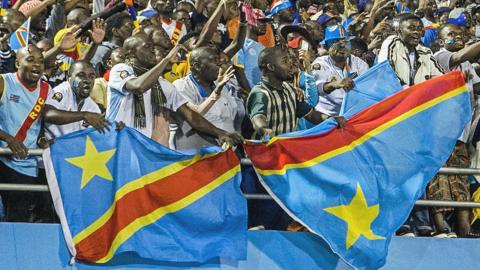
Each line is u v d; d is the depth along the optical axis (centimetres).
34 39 1614
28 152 1275
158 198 1294
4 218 1340
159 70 1309
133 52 1366
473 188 1566
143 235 1280
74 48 1570
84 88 1352
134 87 1307
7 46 1439
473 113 1612
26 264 1262
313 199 1354
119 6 1494
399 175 1402
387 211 1388
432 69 1576
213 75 1403
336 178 1368
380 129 1409
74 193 1270
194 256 1291
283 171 1350
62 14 1736
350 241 1353
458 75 1452
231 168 1334
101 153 1288
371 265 1360
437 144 1427
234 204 1325
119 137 1295
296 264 1359
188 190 1307
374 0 2161
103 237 1271
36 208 1356
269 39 1748
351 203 1370
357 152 1391
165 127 1362
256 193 1405
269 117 1402
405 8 2231
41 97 1320
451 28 1700
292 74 1422
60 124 1309
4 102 1303
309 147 1370
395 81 1518
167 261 1293
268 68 1415
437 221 1489
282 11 1836
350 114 1492
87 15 1702
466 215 1507
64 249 1274
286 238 1362
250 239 1347
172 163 1308
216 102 1398
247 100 1418
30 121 1310
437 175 1499
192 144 1378
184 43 1590
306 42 1764
